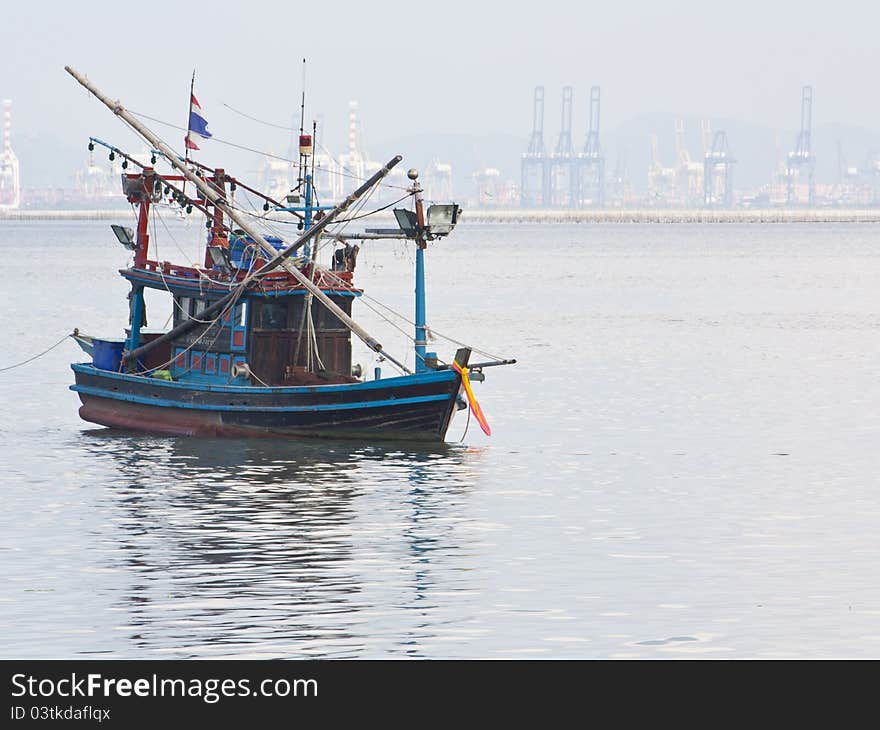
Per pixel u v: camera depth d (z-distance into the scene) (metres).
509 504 95.75
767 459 114.00
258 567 78.50
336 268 128.50
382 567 78.69
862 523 90.12
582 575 77.31
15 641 66.25
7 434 125.88
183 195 127.81
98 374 129.25
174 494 98.88
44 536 85.75
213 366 124.94
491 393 156.00
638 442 122.50
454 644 66.25
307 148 128.38
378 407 119.56
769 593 74.12
